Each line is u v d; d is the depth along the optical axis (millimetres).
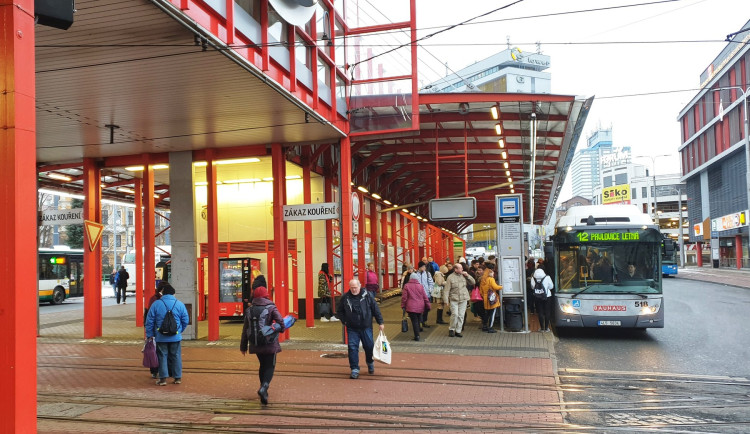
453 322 14242
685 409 7570
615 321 13820
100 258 15586
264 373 7938
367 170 24422
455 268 14516
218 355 12117
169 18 7250
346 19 14336
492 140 20297
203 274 19672
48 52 8219
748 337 13875
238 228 19953
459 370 10125
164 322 9070
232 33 8508
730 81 58906
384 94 14055
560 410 7504
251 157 14914
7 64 4797
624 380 9336
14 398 4660
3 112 4797
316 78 12164
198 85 9953
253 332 7824
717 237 63781
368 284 15336
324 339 14250
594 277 14094
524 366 10453
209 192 14703
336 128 13391
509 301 15219
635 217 14594
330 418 7160
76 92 10094
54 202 57344
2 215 4773
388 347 9875
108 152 15234
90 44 7988
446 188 32969
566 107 15641
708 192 68188
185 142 14172
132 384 9312
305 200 17156
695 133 72562
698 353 11891
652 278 13906
